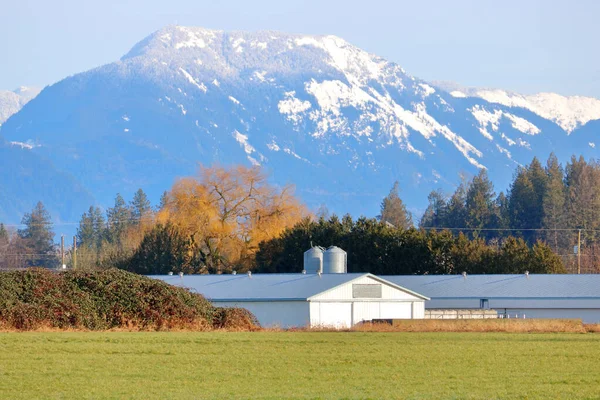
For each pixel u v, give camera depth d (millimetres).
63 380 103375
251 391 97875
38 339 137000
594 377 109625
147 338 143000
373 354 130125
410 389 99875
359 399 92438
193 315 174625
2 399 92125
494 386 102312
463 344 145000
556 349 138750
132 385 100938
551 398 94500
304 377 108438
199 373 110062
